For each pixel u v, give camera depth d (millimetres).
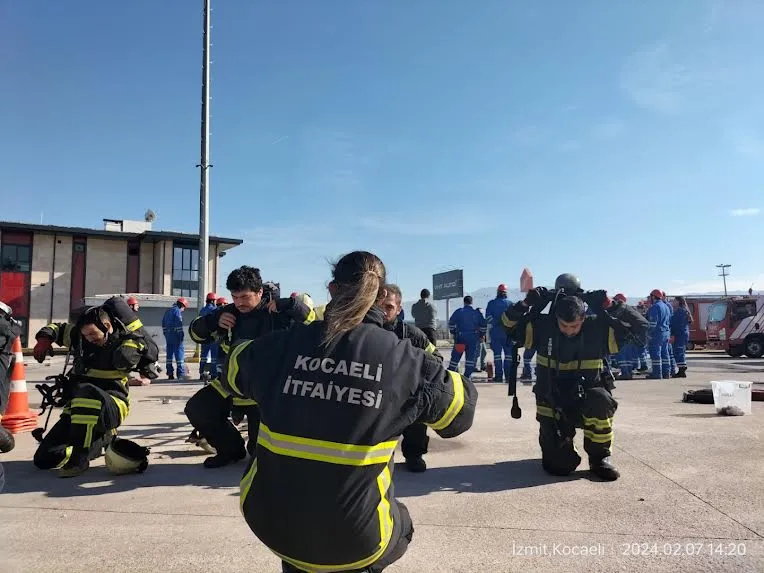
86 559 3150
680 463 5043
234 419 4938
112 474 4836
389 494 2000
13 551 3256
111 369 4902
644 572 2980
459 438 6281
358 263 2119
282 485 1845
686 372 14617
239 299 4719
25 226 37781
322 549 1838
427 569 3025
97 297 30828
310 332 2051
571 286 4859
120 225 41656
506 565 3068
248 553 3221
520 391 10695
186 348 30969
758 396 8797
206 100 16719
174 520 3740
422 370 1979
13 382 6785
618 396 9562
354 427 1829
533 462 5234
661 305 13000
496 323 12758
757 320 22188
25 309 38125
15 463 5246
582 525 3619
